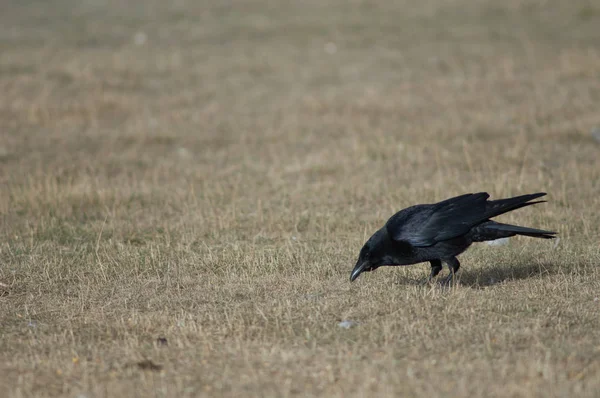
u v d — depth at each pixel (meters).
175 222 13.57
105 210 14.36
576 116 20.81
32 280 10.59
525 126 20.09
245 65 28.55
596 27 31.77
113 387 7.07
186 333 8.46
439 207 9.76
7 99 23.50
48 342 8.32
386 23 34.41
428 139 19.19
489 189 14.71
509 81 24.88
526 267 10.73
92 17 38.03
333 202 14.71
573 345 7.83
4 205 14.19
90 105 22.98
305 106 23.27
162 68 28.16
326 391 6.90
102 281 10.53
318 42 31.84
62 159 18.14
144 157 18.58
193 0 41.19
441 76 26.28
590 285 9.84
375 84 25.62
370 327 8.55
